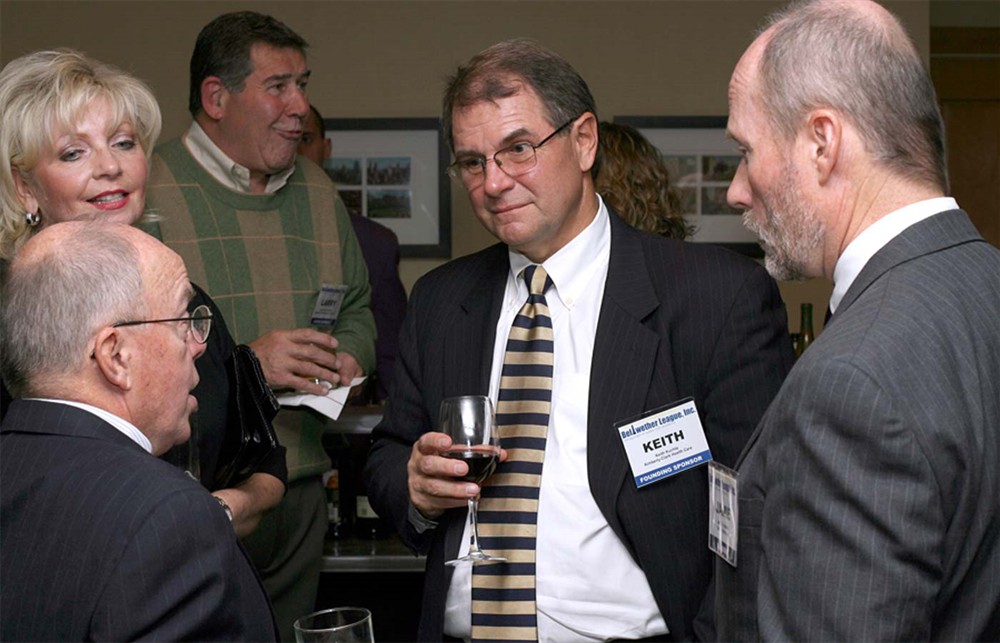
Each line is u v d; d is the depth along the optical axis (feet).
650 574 5.88
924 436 3.65
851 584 3.66
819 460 3.76
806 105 4.24
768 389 6.08
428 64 16.92
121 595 4.06
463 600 6.19
